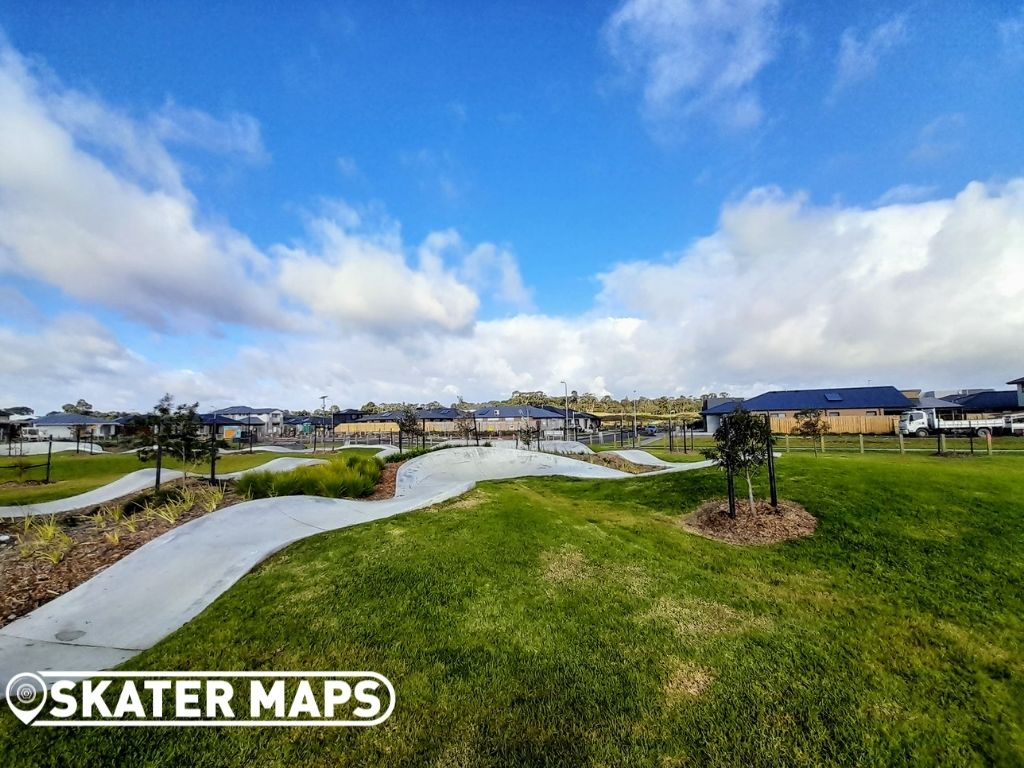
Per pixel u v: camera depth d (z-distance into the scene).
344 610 5.42
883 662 4.52
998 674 4.37
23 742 3.39
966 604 5.77
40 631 5.02
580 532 8.40
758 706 3.87
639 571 6.75
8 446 32.59
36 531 8.35
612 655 4.61
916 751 3.41
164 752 3.35
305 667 4.37
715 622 5.30
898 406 41.25
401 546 7.42
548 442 30.28
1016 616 5.46
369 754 3.38
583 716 3.75
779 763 3.30
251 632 4.95
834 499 9.57
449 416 59.00
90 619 5.29
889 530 8.02
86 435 53.16
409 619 5.24
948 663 4.53
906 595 6.04
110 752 3.33
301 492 11.39
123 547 7.41
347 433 64.31
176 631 5.04
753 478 11.72
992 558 6.89
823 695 4.01
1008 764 3.32
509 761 3.31
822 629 5.16
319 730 3.59
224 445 13.59
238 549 7.21
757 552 7.73
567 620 5.29
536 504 10.31
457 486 11.69
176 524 8.58
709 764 3.29
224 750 3.39
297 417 78.31
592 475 16.67
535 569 6.68
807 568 7.00
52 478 18.36
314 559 6.89
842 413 42.12
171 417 11.78
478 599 5.74
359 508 10.05
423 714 3.78
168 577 6.30
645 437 44.53
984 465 13.59
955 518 8.30
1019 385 40.72
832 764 3.29
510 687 4.11
